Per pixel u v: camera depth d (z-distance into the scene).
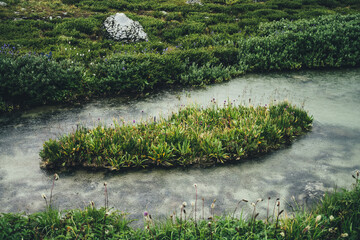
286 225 3.64
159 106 8.16
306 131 6.85
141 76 9.36
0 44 10.58
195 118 6.78
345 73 10.75
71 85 8.52
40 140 6.36
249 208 4.38
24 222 3.60
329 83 9.80
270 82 9.95
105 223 3.73
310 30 12.85
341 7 19.83
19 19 13.79
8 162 5.56
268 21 15.73
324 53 11.66
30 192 4.73
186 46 12.37
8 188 4.81
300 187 4.89
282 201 4.54
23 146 6.12
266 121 6.45
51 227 3.56
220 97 8.72
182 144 5.84
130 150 5.62
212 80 10.16
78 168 5.43
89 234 3.50
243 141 5.89
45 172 5.30
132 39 12.70
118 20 12.84
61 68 8.81
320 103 8.30
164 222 4.05
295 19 16.27
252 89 9.34
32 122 7.21
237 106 8.04
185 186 4.93
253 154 5.95
